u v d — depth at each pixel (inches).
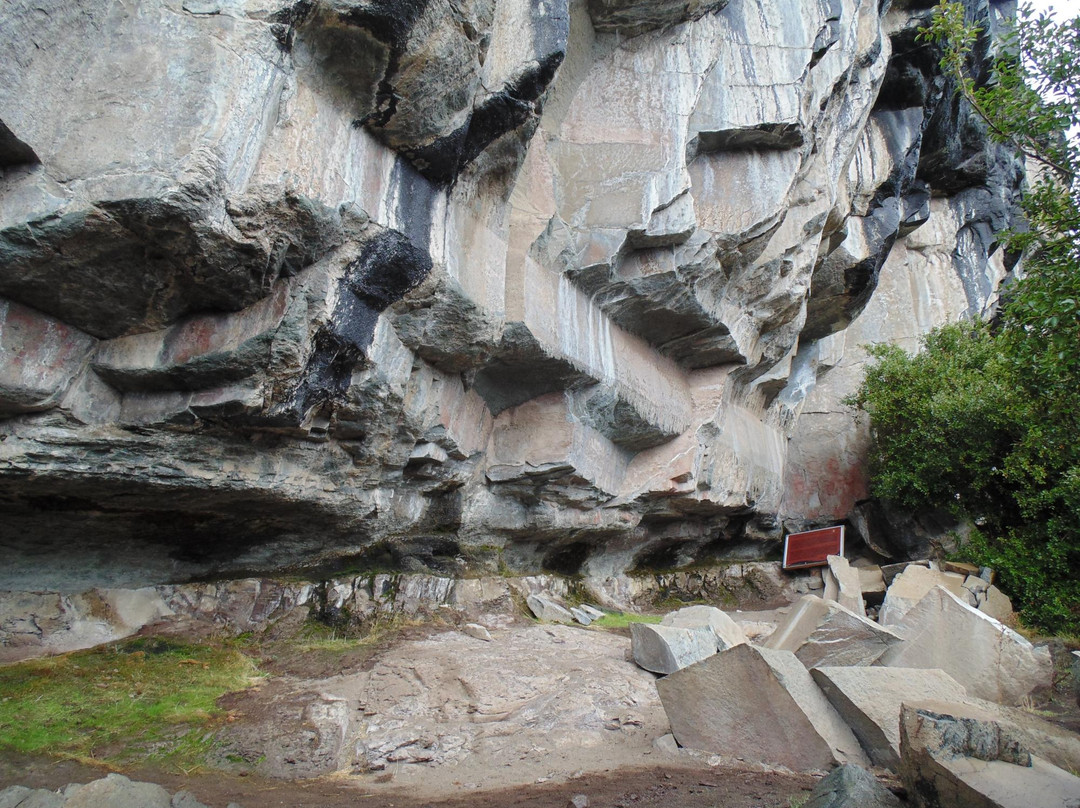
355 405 235.5
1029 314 204.8
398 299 234.7
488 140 251.4
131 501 215.5
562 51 244.4
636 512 427.2
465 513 333.1
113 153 160.4
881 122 553.3
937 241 707.4
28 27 154.3
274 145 182.9
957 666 238.8
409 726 198.7
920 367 552.7
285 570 282.0
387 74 201.6
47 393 177.9
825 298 547.5
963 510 495.5
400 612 297.3
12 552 213.9
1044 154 211.0
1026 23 206.1
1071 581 402.3
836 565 519.2
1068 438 343.9
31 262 161.5
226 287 185.6
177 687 208.4
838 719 176.4
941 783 132.1
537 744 192.5
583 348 328.8
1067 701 246.1
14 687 189.9
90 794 138.9
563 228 311.9
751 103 370.0
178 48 169.3
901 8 524.1
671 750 185.5
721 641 272.1
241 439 213.3
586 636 304.5
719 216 368.8
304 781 168.7
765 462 536.7
